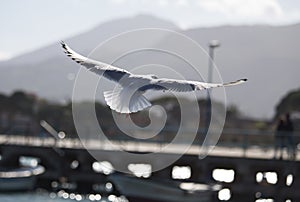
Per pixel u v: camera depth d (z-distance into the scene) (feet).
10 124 223.51
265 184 160.04
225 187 160.35
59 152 184.75
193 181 164.04
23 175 172.76
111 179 149.69
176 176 187.11
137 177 144.77
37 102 358.02
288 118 156.97
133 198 147.23
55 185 183.62
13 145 191.93
